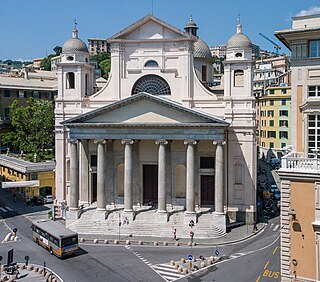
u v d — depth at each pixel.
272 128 102.12
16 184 58.03
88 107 57.94
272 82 122.19
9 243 47.12
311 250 27.28
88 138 53.12
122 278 37.22
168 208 54.44
